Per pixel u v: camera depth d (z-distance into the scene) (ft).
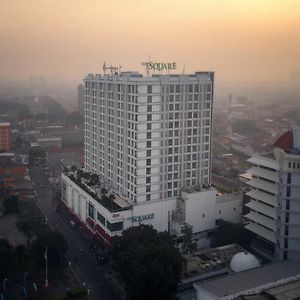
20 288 457.68
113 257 463.01
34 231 563.07
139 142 547.49
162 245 440.86
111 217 532.32
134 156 555.28
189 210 566.36
